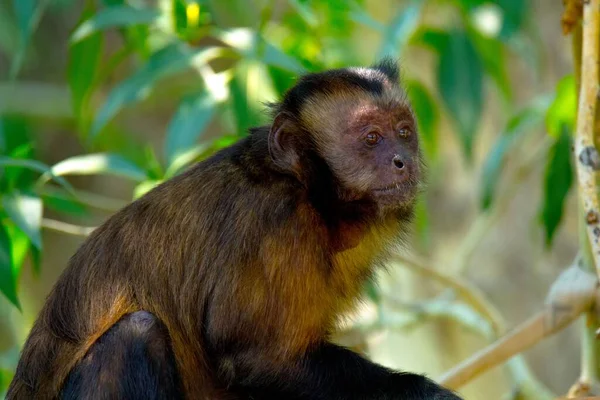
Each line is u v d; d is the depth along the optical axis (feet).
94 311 37.45
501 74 59.93
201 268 37.24
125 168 47.62
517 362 50.49
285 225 36.96
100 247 38.42
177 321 37.50
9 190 45.68
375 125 38.99
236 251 36.76
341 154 38.86
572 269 40.88
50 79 88.43
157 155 84.84
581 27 39.47
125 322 36.32
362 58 66.90
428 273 53.62
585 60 35.42
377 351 69.21
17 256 48.21
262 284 36.63
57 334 37.73
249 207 37.19
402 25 55.21
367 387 36.65
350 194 38.83
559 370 66.85
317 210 38.17
